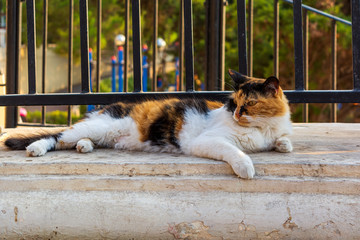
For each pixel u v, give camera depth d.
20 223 2.33
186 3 3.21
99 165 2.42
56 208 2.33
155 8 4.22
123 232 2.31
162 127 2.97
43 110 4.66
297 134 3.45
